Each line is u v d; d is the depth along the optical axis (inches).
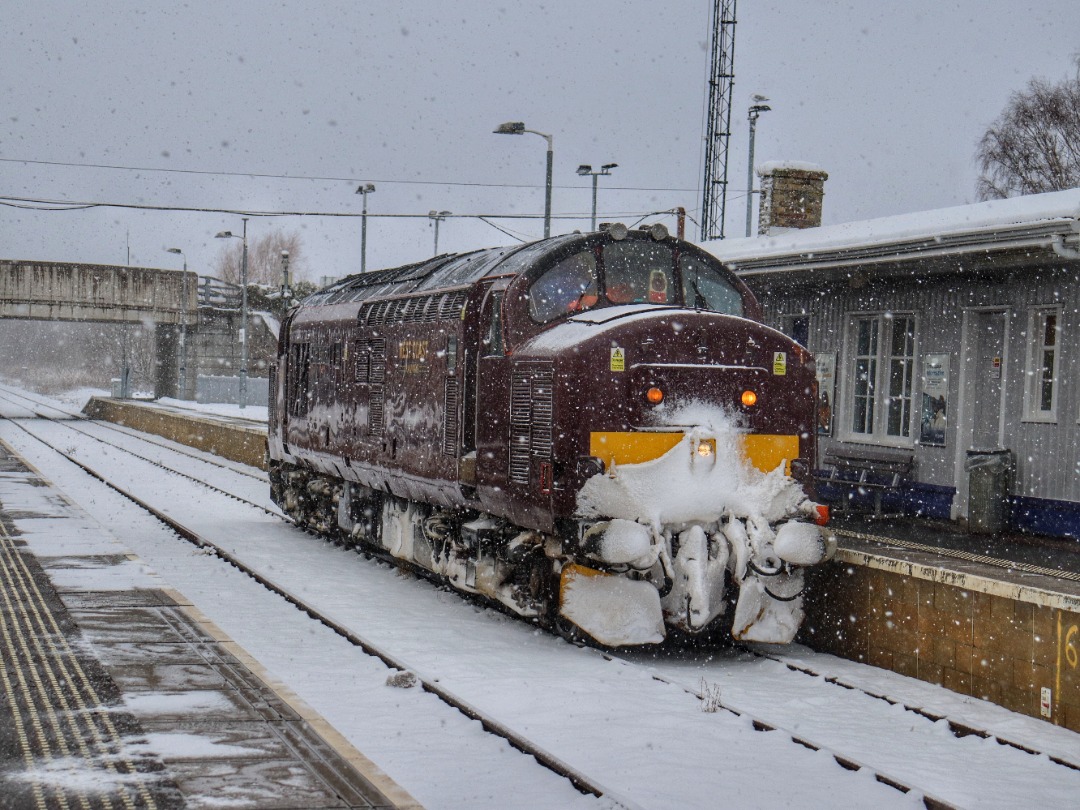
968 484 556.7
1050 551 493.0
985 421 582.2
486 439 433.1
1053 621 331.0
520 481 407.8
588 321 407.8
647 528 382.3
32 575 471.5
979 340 585.0
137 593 439.8
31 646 353.4
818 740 307.6
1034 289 550.0
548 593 414.9
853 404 652.7
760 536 391.5
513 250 465.4
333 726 307.3
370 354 553.9
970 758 299.3
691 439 391.2
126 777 243.1
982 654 354.0
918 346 609.9
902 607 384.2
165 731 274.5
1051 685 330.3
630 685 359.6
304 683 349.7
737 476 399.5
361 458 561.0
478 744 296.4
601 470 384.2
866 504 634.8
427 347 484.7
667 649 421.1
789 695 355.3
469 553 464.4
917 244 526.9
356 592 505.0
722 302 456.1
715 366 402.0
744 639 394.9
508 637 422.9
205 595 485.4
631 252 443.5
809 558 390.9
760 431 406.3
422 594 507.5
